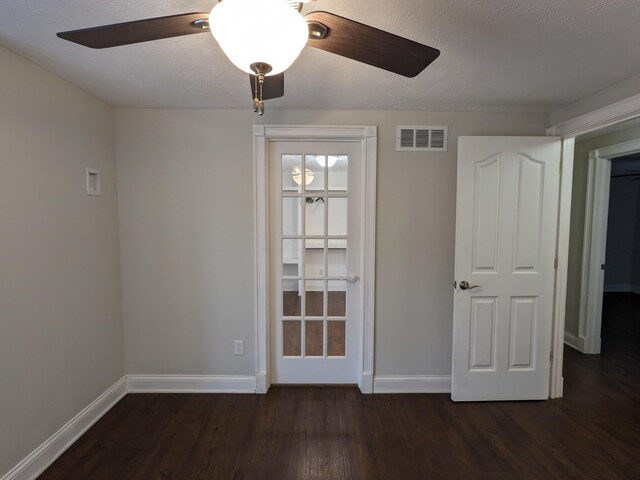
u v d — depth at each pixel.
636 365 3.12
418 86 2.03
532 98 2.22
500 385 2.50
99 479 1.75
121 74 1.88
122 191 2.48
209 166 2.50
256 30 0.91
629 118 1.94
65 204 1.97
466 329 2.47
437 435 2.12
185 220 2.52
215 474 1.79
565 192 2.46
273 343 2.69
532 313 2.48
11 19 1.34
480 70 1.81
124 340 2.57
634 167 5.15
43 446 1.82
